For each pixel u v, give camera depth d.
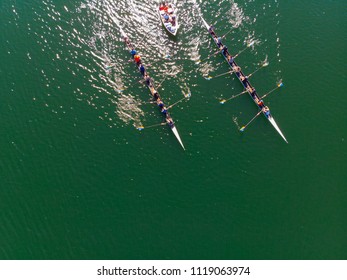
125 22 63.84
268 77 59.69
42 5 65.00
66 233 51.06
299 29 63.44
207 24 63.44
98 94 58.62
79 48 61.88
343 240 50.81
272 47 61.91
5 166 54.53
